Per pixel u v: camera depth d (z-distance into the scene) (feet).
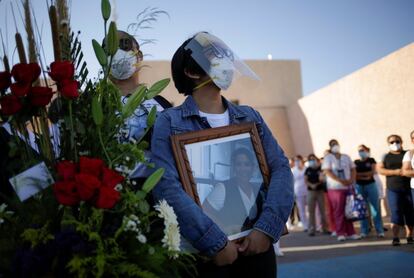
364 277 16.85
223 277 6.17
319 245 26.71
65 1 5.74
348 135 50.47
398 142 23.79
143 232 4.99
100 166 4.78
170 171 6.15
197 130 6.53
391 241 25.45
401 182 23.31
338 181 27.86
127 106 5.51
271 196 6.34
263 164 6.61
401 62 38.55
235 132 6.62
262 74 77.10
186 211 5.83
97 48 5.54
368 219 28.71
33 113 5.23
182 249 5.95
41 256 4.28
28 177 4.90
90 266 4.32
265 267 6.25
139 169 6.33
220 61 6.62
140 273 4.36
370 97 44.37
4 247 4.59
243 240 6.22
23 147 5.33
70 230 4.48
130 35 6.73
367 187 28.14
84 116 5.41
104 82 5.52
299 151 70.03
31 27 5.65
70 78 5.17
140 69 7.40
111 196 4.53
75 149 5.24
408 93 37.88
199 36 6.82
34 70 5.12
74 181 4.61
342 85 50.90
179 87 7.25
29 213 4.81
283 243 29.40
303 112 66.49
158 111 7.64
